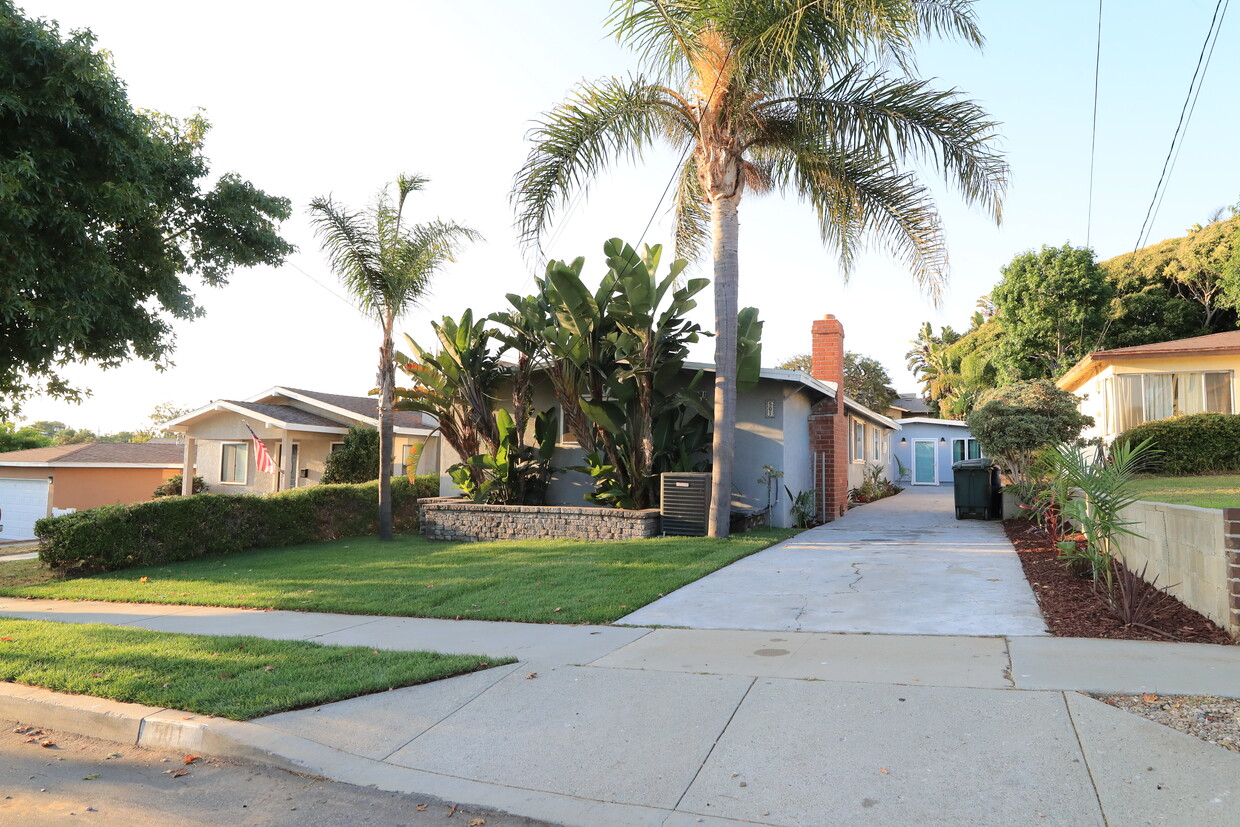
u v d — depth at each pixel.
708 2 10.70
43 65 10.58
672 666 5.63
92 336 12.46
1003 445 13.78
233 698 5.16
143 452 29.20
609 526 13.14
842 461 17.02
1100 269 28.31
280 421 21.48
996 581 8.28
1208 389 17.41
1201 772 3.56
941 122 10.98
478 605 8.20
